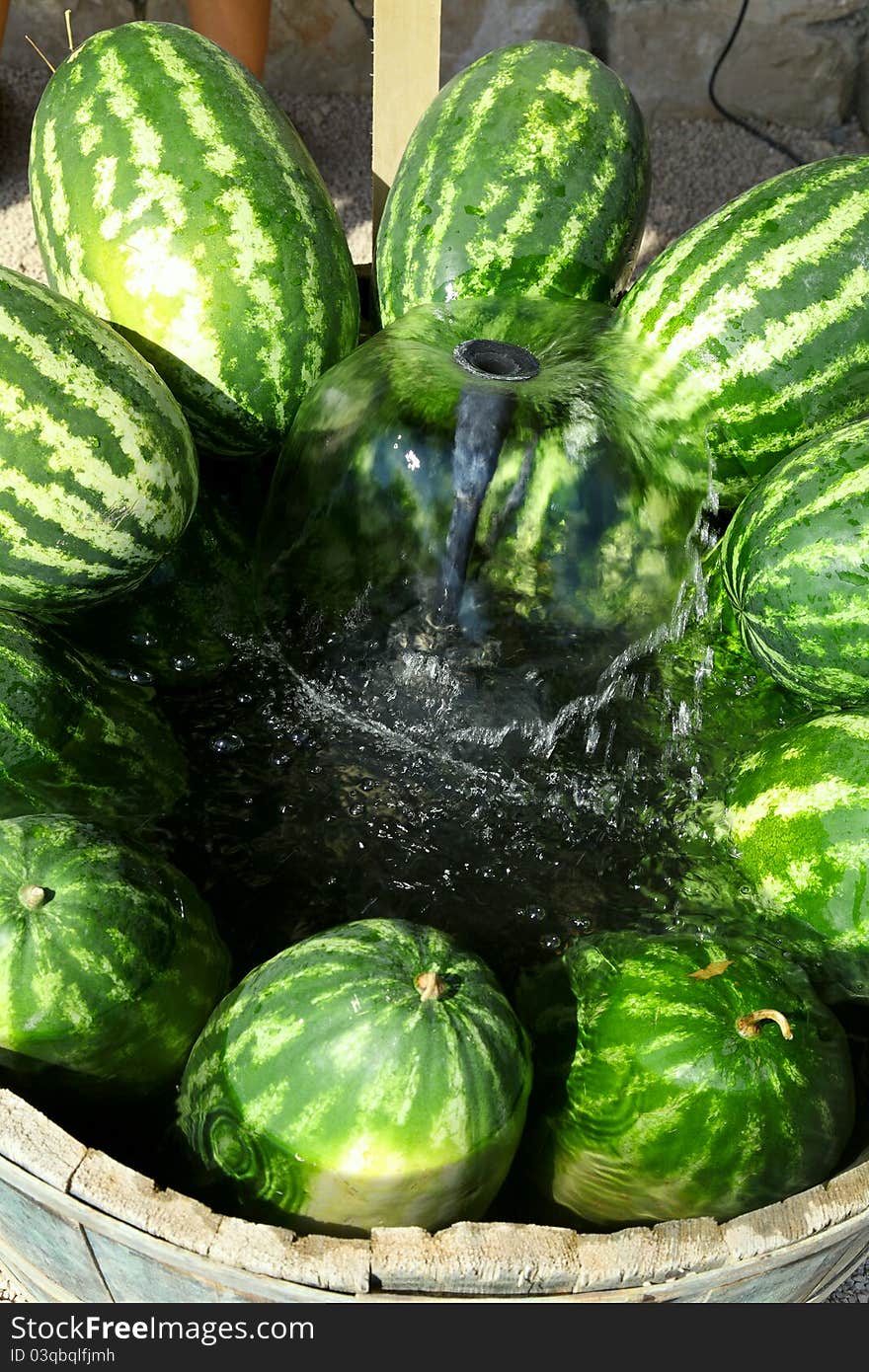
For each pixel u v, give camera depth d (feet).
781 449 4.08
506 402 3.90
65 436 3.40
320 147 8.42
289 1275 2.80
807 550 3.58
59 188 4.05
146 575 3.77
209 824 3.76
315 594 4.07
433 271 4.32
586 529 3.91
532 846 3.80
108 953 3.06
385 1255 2.78
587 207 4.33
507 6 8.43
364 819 3.82
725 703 4.00
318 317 4.08
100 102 4.03
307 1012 2.88
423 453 3.89
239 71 4.27
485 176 4.29
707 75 8.73
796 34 8.55
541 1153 3.16
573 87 4.42
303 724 4.00
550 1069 3.20
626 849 3.79
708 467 4.10
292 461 4.07
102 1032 3.07
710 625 4.12
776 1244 2.88
